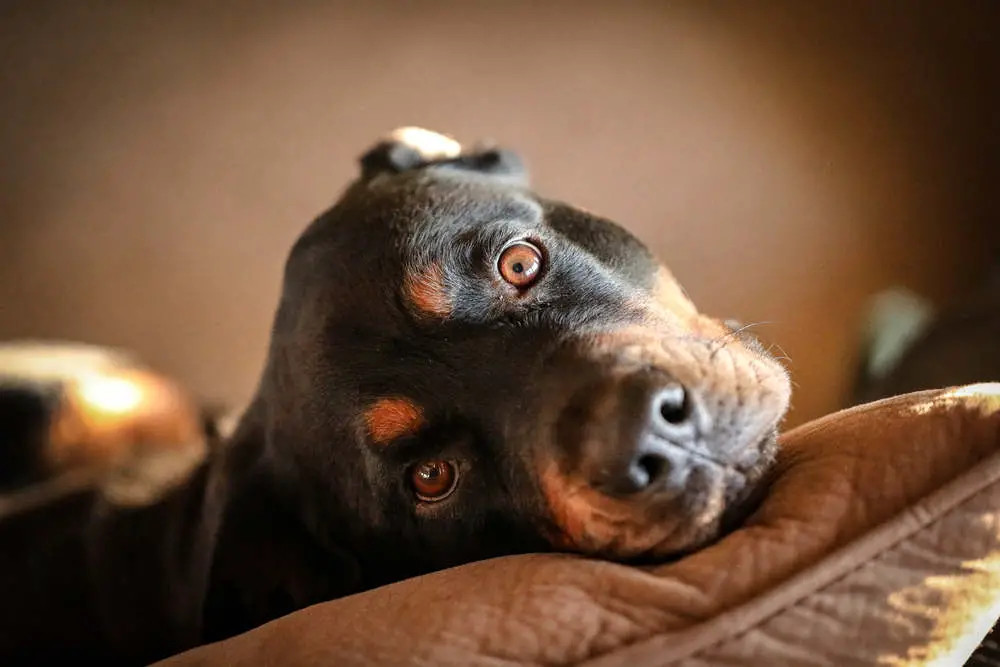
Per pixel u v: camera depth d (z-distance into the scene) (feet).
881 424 1.51
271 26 2.85
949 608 1.41
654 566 1.54
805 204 2.62
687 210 2.69
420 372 1.74
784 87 2.66
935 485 1.43
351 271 1.83
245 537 1.88
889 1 2.60
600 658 1.41
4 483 2.68
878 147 2.60
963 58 2.56
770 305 2.55
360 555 1.88
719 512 1.55
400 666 1.44
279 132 2.89
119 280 2.99
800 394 2.39
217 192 2.93
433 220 1.82
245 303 2.93
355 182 2.10
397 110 2.86
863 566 1.40
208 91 2.89
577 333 1.69
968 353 2.18
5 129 2.89
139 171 2.93
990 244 2.54
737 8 2.68
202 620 1.88
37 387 2.75
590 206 2.75
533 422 1.64
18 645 2.27
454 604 1.48
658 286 1.92
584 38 2.77
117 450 2.66
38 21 2.85
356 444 1.79
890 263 2.55
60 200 2.95
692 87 2.71
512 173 2.15
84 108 2.90
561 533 1.64
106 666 2.23
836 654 1.40
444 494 1.77
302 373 1.85
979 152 2.56
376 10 2.82
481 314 1.76
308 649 1.50
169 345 2.98
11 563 2.34
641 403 1.51
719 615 1.41
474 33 2.81
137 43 2.87
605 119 2.77
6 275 2.96
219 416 2.72
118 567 2.23
